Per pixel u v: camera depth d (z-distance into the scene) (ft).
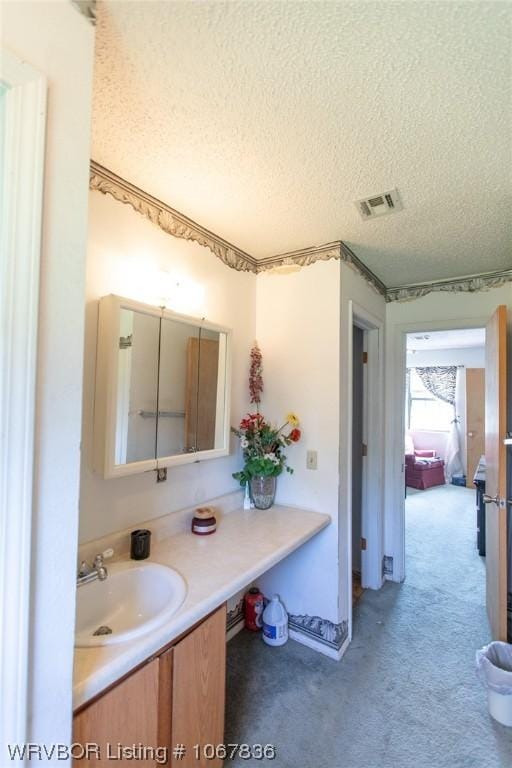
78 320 2.60
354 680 5.97
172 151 4.47
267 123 3.95
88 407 4.64
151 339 5.34
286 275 7.49
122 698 3.15
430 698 5.62
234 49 3.08
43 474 2.39
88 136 2.66
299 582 7.02
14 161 2.22
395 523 9.52
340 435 6.79
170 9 2.76
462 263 7.96
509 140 4.11
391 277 8.91
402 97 3.55
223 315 6.96
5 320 2.20
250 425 7.06
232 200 5.57
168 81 3.42
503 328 6.86
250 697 5.59
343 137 4.15
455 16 2.76
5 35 2.19
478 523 11.42
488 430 7.98
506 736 4.98
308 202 5.58
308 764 4.57
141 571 4.62
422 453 22.03
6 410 2.19
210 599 3.99
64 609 2.52
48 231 2.40
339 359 6.79
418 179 4.92
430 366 22.86
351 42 2.99
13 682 2.21
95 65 3.23
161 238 5.66
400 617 7.85
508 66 3.15
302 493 7.10
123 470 4.78
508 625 7.33
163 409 5.53
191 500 6.20
